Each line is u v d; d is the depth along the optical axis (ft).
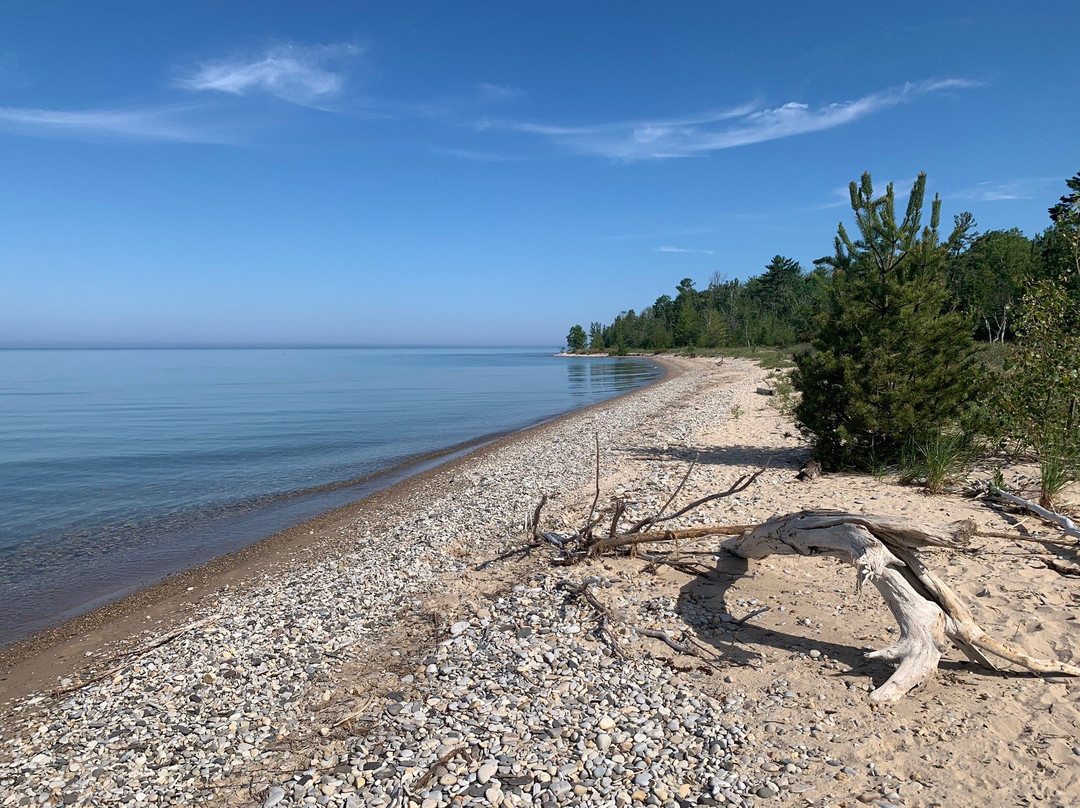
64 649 25.30
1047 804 11.93
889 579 17.28
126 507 48.75
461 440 82.79
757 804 12.71
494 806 13.01
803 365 41.50
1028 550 23.90
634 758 14.37
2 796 15.14
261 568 34.30
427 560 31.14
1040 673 16.19
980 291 125.70
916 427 37.63
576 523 34.58
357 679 19.62
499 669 18.94
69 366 374.22
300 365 388.16
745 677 17.38
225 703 19.01
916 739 14.16
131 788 15.06
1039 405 35.04
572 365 349.20
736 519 31.76
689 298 392.68
